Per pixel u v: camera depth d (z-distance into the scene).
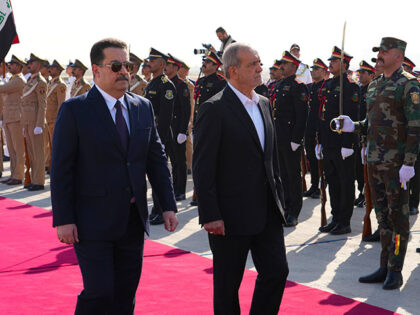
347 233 6.32
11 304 4.07
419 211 7.46
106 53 2.99
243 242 3.22
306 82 11.94
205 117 3.18
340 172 6.22
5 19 8.77
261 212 3.22
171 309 3.94
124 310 3.11
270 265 3.26
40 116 9.27
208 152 3.15
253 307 3.33
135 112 3.10
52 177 2.92
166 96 6.84
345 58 6.29
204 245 5.83
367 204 5.90
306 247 5.75
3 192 9.24
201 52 8.41
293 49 11.50
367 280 4.59
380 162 4.45
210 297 4.18
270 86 9.45
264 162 3.26
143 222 3.05
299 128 6.56
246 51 3.24
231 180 3.21
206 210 3.14
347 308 3.96
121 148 3.00
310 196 8.70
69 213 2.91
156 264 5.07
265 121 3.35
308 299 4.14
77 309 2.94
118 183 2.97
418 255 5.38
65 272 4.86
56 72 10.66
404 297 4.24
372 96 4.53
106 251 2.94
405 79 4.32
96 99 3.02
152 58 6.91
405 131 4.38
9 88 9.82
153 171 3.23
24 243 5.87
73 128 2.94
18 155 10.03
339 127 4.56
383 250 4.57
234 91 3.29
